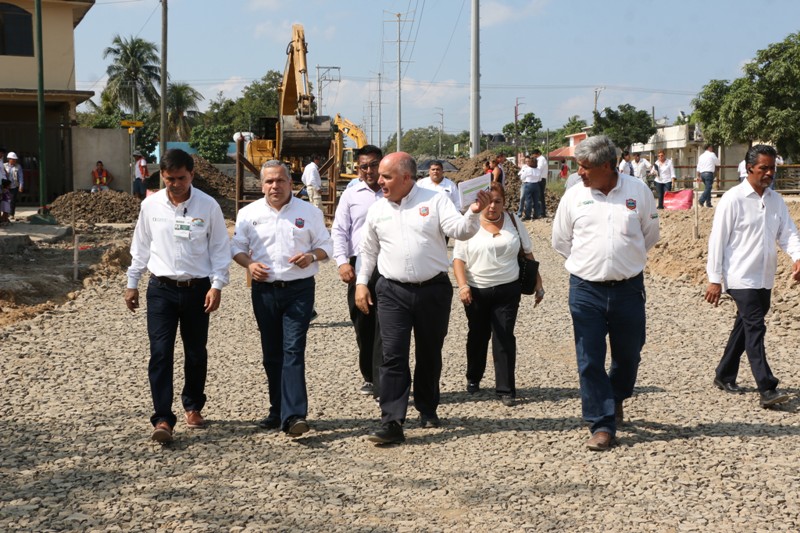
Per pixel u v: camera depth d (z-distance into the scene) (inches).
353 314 276.8
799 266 255.3
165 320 231.5
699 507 181.9
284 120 908.6
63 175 1162.0
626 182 225.5
